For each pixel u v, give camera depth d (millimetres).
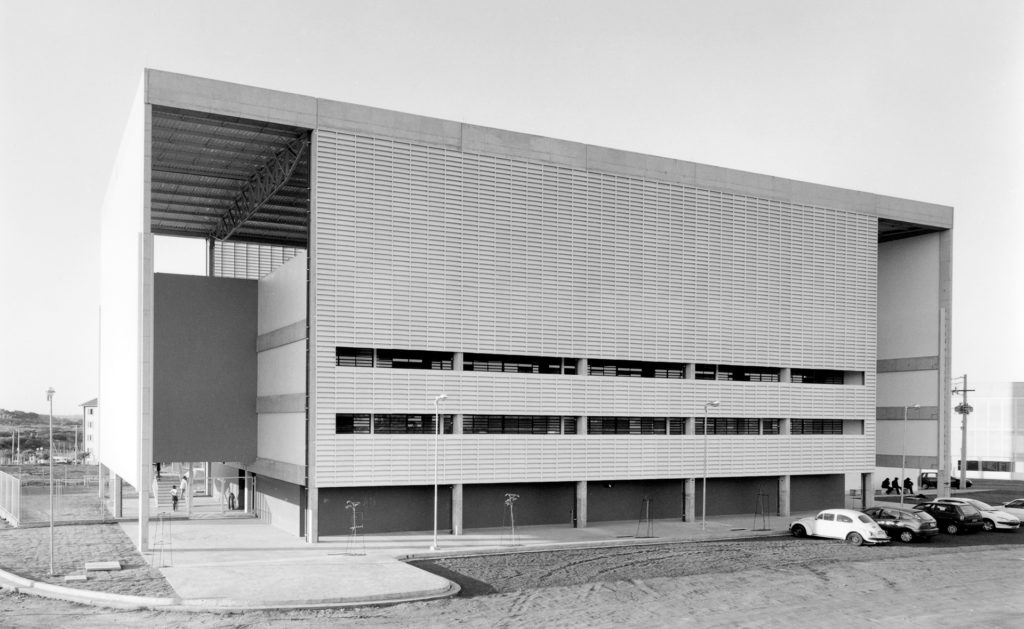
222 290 47812
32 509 51688
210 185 51844
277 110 39219
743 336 50500
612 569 31812
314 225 39625
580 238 45625
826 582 29625
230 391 47594
